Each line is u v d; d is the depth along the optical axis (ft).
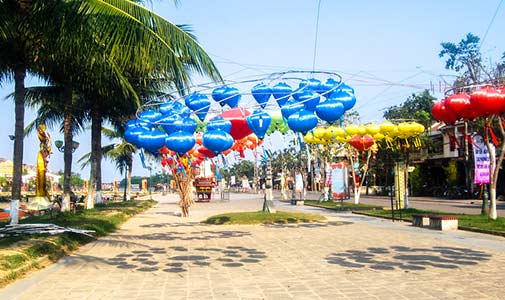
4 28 34.81
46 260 32.04
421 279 25.17
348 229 51.75
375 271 27.63
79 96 71.20
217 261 32.24
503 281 24.44
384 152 111.04
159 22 30.89
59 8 31.99
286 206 104.83
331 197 113.91
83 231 43.47
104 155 120.67
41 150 73.67
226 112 39.42
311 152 112.88
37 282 25.85
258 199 156.56
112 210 76.48
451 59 64.03
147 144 38.29
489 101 37.70
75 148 71.00
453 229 49.49
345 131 55.26
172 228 56.95
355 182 98.68
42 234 39.93
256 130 37.52
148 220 69.92
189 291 23.44
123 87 46.11
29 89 63.98
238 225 58.75
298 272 27.78
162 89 62.18
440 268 28.27
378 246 37.96
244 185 253.65
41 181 73.05
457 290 22.56
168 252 36.70
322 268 28.94
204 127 41.24
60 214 57.67
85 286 24.85
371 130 54.03
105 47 34.58
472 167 127.24
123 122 78.59
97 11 30.07
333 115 37.40
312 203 106.22
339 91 38.40
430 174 162.50
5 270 26.50
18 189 42.78
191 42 31.53
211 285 24.73
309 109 37.81
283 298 21.71
